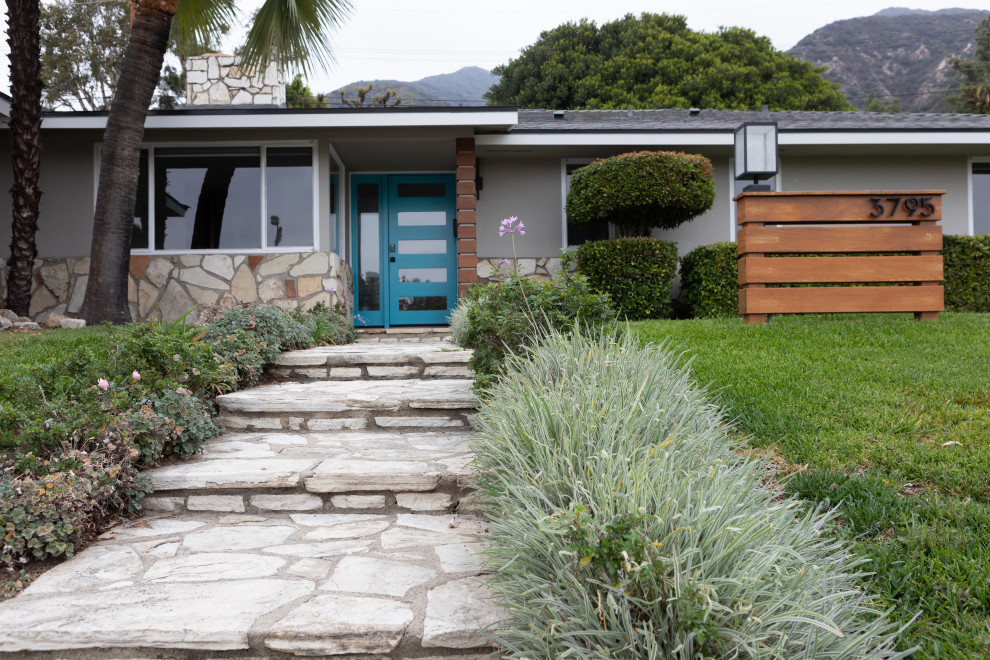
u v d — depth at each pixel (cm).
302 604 206
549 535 183
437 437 387
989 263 815
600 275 790
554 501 208
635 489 171
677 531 165
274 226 827
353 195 970
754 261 561
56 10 2066
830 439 307
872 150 920
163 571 234
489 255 920
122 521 288
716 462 219
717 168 941
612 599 156
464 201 823
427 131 820
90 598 211
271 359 498
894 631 182
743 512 187
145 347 374
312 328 633
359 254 970
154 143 825
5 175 838
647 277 784
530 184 927
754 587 158
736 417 341
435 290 970
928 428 315
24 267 701
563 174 926
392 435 393
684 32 2580
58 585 221
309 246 824
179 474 305
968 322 539
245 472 305
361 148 864
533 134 841
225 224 827
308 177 829
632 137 851
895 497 251
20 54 684
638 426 244
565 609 167
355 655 190
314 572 232
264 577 227
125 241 685
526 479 216
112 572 233
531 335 389
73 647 191
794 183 944
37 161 705
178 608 203
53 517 245
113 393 310
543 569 186
